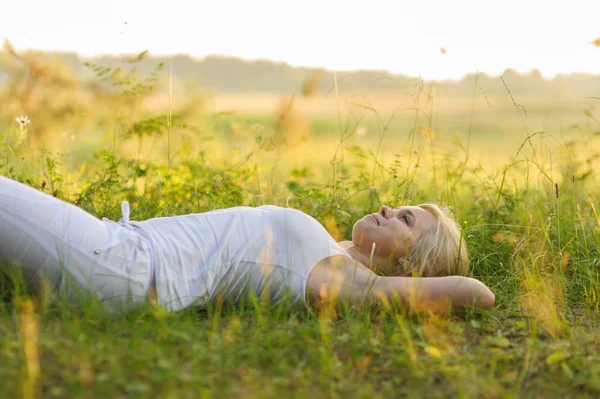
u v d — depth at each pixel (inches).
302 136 199.9
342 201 177.9
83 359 82.6
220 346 93.4
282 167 212.1
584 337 107.3
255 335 97.3
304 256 115.0
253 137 195.6
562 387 89.2
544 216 164.2
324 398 82.0
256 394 79.9
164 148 204.5
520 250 150.6
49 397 76.7
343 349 97.9
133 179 178.9
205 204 174.4
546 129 181.5
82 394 76.8
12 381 77.6
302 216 118.3
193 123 225.8
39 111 195.0
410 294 112.8
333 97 190.2
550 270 143.6
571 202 164.9
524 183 193.8
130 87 184.2
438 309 113.3
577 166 174.1
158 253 110.5
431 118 181.3
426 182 189.6
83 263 104.4
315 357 92.6
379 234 126.7
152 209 168.9
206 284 112.7
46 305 100.5
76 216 106.4
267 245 116.1
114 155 175.0
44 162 179.3
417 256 128.3
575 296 135.3
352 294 113.1
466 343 104.1
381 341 101.0
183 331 98.9
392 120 191.5
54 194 167.2
